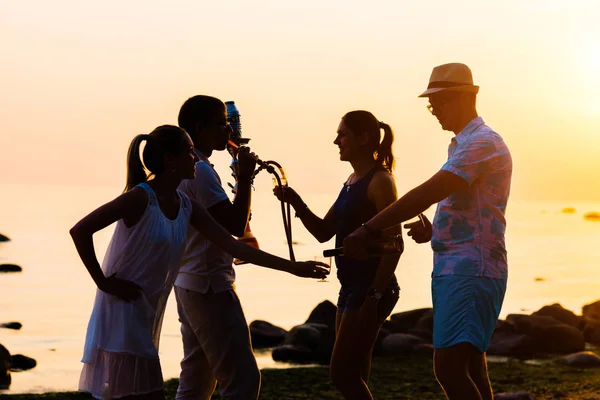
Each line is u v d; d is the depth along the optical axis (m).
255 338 12.52
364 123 5.23
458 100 4.50
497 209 4.40
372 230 4.42
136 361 4.20
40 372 10.76
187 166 4.39
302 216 5.58
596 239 66.50
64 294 23.27
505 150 4.44
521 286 27.44
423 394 7.84
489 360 10.55
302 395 7.76
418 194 4.34
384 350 10.83
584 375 8.98
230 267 4.98
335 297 23.34
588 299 23.58
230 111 5.31
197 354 5.12
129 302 4.21
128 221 4.22
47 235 55.84
